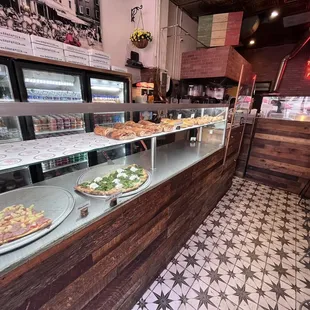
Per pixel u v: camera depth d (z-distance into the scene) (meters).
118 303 1.17
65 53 1.74
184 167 1.61
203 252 1.84
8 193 1.08
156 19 2.96
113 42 2.87
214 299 1.41
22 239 0.73
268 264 1.73
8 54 1.37
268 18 3.73
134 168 1.46
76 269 0.87
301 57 5.02
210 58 3.48
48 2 2.04
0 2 1.72
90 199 1.06
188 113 2.01
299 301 1.41
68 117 1.99
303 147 2.95
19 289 0.67
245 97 3.25
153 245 1.40
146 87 2.84
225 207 2.62
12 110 0.60
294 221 2.36
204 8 3.57
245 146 3.51
